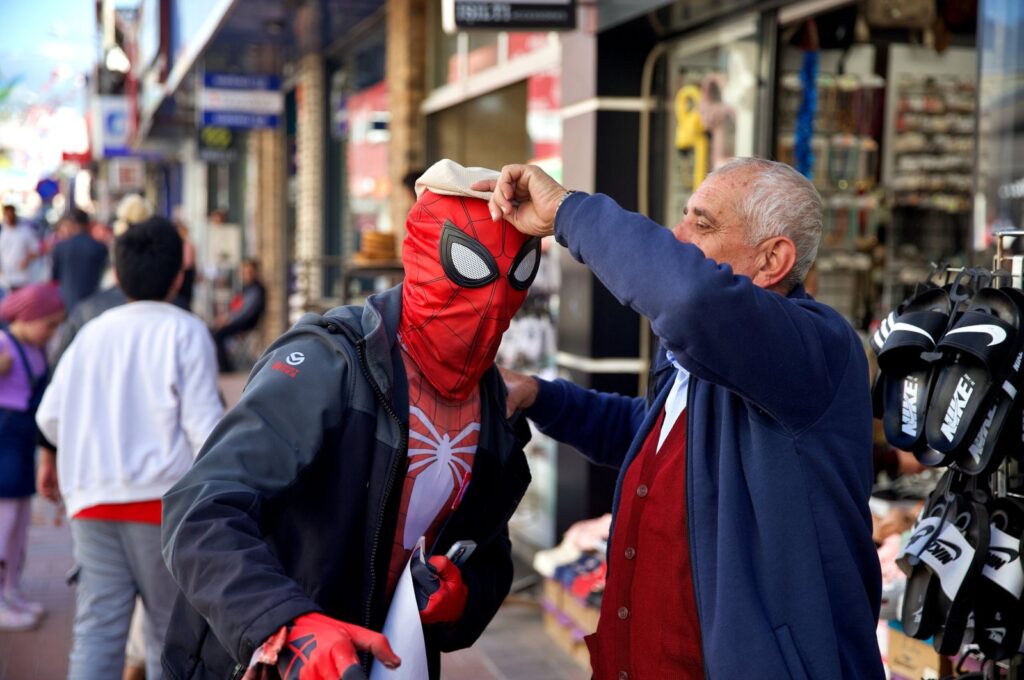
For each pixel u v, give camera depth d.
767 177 1.89
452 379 1.82
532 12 5.02
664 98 5.32
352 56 10.98
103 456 3.24
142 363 3.29
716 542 1.75
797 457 1.75
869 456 1.83
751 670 1.67
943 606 2.10
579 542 4.74
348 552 1.75
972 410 1.96
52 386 3.32
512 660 4.55
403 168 8.41
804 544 1.71
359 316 1.84
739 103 4.80
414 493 1.82
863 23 5.23
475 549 1.91
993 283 2.12
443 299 1.78
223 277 17.44
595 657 2.00
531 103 6.52
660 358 2.05
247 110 12.92
